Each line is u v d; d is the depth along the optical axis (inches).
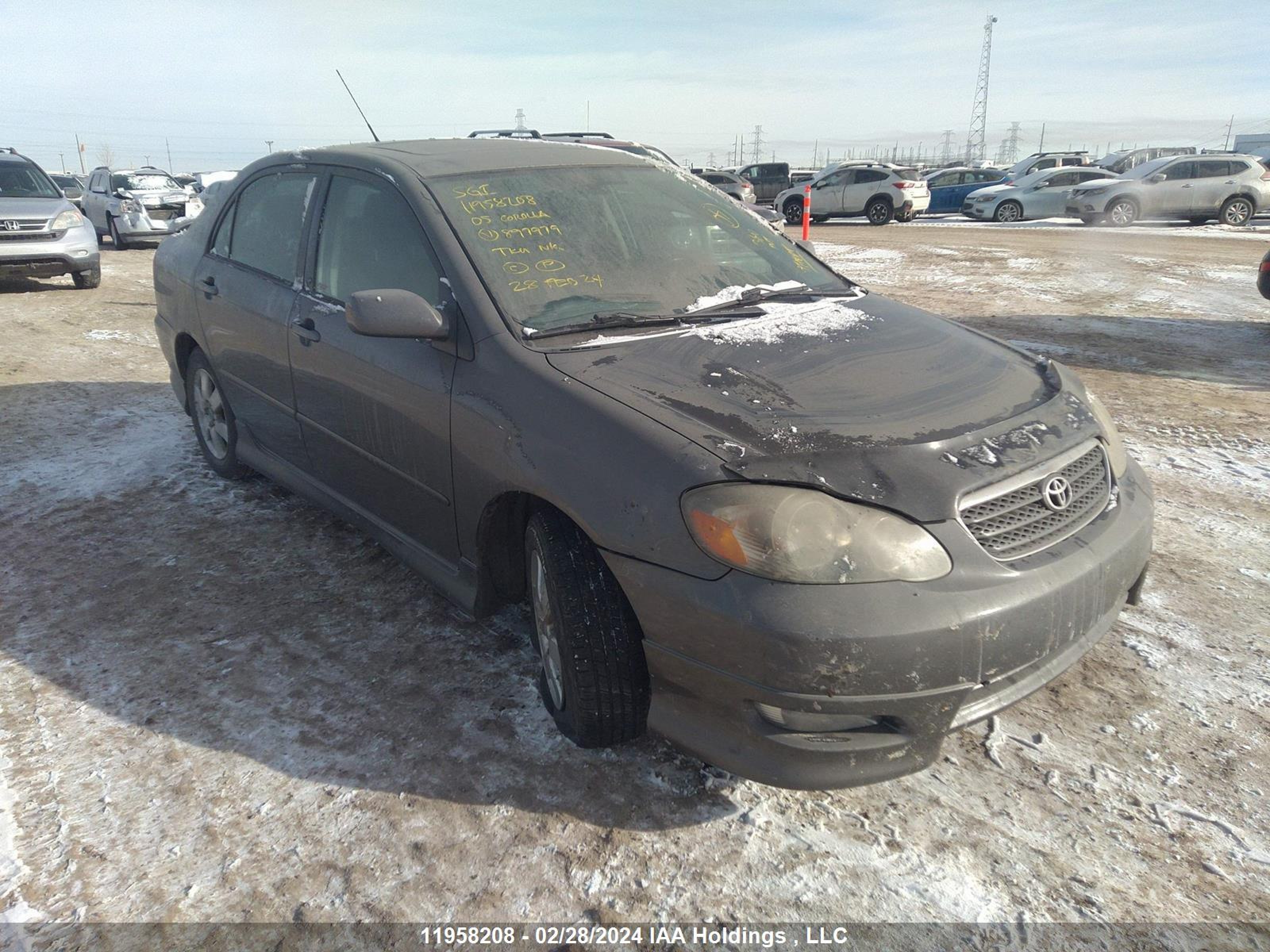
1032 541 88.0
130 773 99.2
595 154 143.7
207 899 83.4
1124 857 87.6
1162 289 448.1
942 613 79.7
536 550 100.3
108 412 228.5
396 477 122.1
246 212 162.9
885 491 83.2
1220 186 839.1
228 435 175.2
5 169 446.3
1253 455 201.6
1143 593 137.6
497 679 115.8
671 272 123.0
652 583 85.9
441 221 118.1
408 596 137.2
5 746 103.6
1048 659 88.5
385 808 93.9
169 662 120.0
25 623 129.4
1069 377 113.5
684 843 89.4
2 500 172.4
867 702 79.9
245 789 96.7
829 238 777.6
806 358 103.7
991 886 84.4
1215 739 103.9
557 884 84.8
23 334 323.6
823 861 87.3
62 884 85.0
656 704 90.9
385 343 119.6
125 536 157.6
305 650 122.6
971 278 493.7
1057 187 951.6
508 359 103.7
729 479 83.5
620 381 97.7
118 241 687.1
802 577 79.7
